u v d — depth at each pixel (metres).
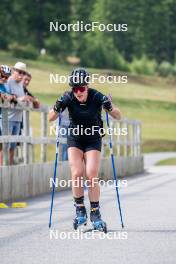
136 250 18.78
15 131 33.28
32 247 19.27
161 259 17.55
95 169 21.59
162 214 26.42
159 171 55.25
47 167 35.72
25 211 27.45
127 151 52.38
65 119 37.03
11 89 33.31
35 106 34.22
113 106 21.55
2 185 30.45
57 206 29.30
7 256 17.98
